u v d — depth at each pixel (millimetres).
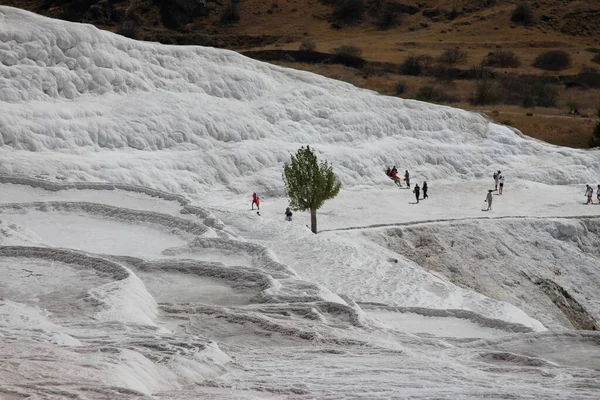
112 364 18891
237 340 30500
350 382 20688
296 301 38875
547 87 169375
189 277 44156
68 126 97812
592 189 102625
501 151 115625
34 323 27750
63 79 105312
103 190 75188
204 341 24719
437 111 120500
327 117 114375
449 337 36875
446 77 176125
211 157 99625
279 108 113062
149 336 25562
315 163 79438
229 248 52531
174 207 70062
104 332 26797
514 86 170375
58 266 41406
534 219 89688
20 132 94312
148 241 57656
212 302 39250
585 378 24953
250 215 71000
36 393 15383
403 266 63406
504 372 26188
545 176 110312
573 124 138750
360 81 169125
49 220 63594
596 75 180125
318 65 179500
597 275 86312
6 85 101062
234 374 22047
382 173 107000
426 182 105125
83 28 111375
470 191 103438
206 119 106188
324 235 69938
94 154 96312
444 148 113562
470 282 80375
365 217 89500
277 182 99125
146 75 111625
